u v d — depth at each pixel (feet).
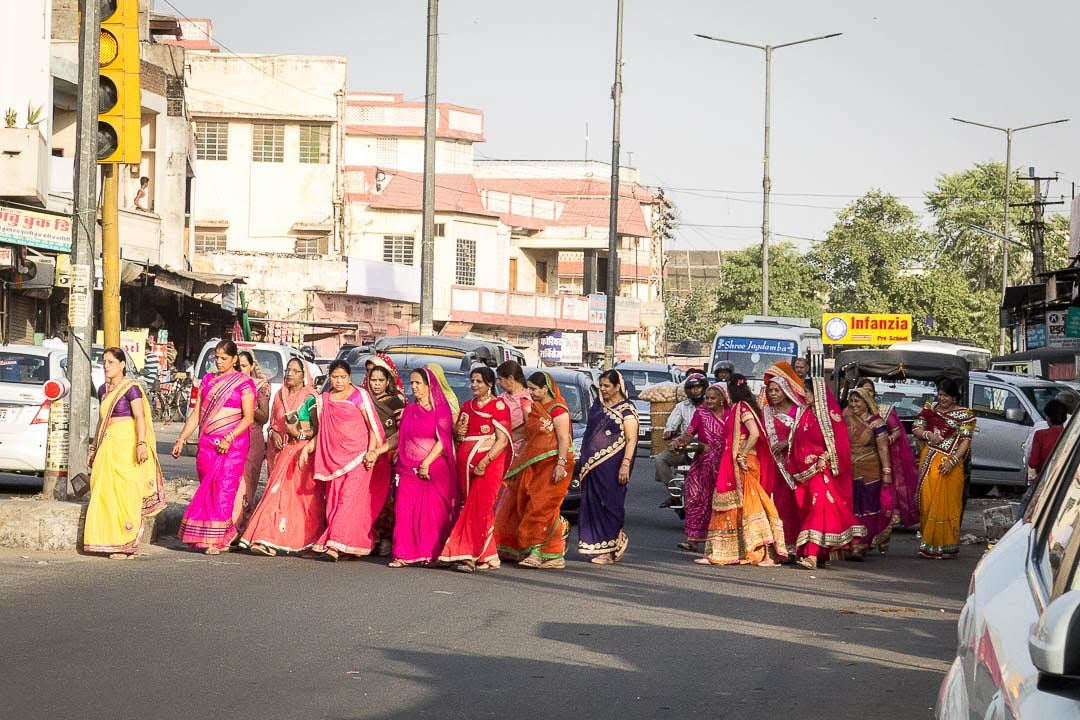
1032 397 76.64
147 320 125.49
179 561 40.37
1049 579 9.14
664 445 61.16
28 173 84.02
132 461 40.19
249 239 182.39
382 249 195.31
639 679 25.38
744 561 45.34
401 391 44.50
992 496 76.64
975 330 257.75
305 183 182.29
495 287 205.26
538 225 221.66
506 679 24.98
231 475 42.60
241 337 137.59
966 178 290.76
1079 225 107.34
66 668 24.70
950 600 38.17
